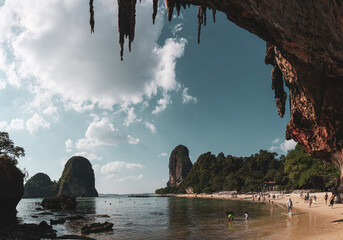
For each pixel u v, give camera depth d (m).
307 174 59.56
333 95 17.31
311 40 11.54
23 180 41.56
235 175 132.50
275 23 11.28
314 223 19.03
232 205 56.16
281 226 19.50
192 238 17.70
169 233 20.58
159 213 43.44
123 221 31.45
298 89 22.25
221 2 11.48
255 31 12.68
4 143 46.16
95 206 76.25
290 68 21.91
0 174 34.66
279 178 91.94
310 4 9.86
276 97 29.34
